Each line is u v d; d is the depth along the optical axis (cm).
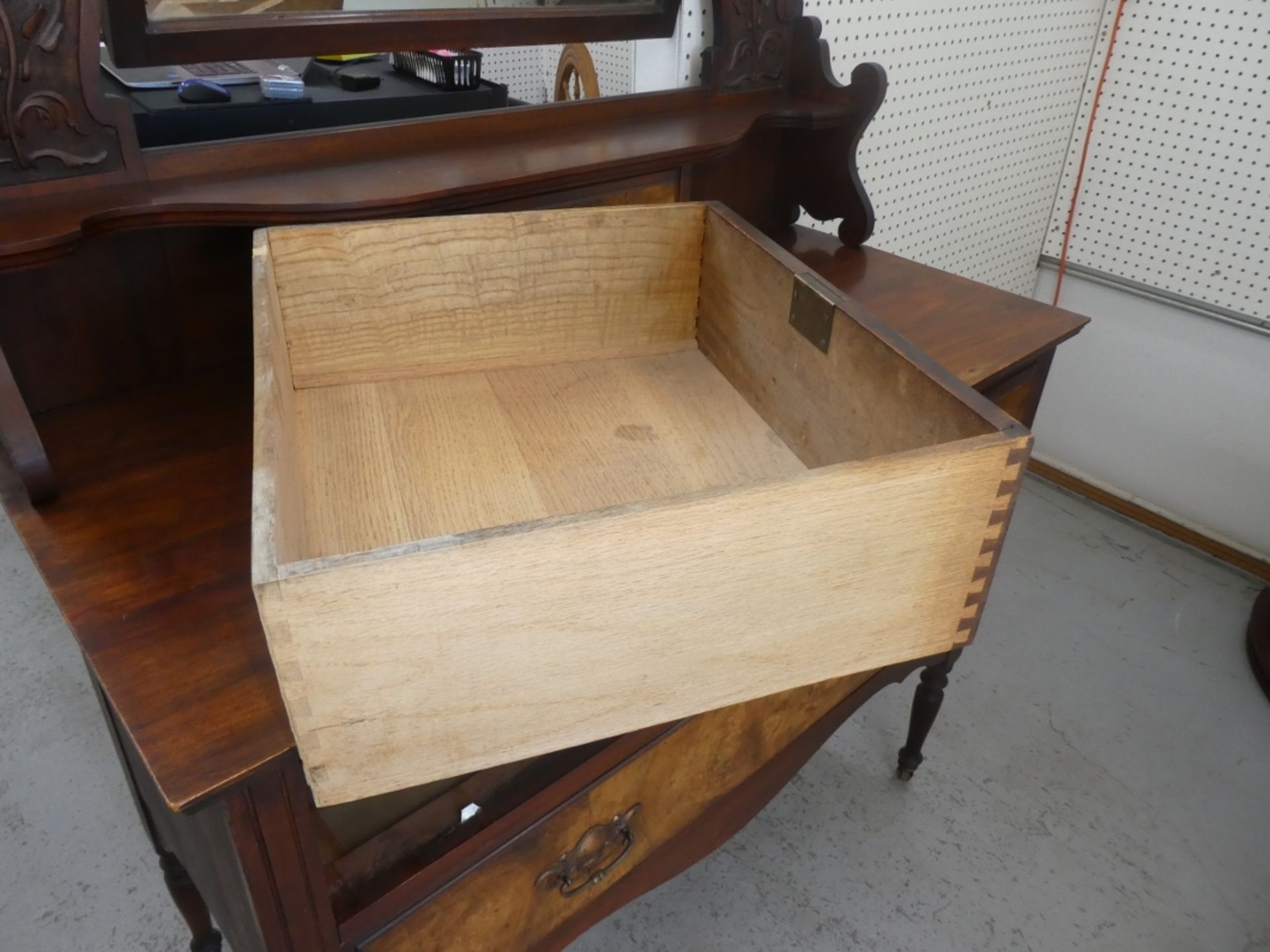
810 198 139
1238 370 197
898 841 146
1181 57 186
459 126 103
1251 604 198
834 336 80
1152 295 205
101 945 125
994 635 187
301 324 89
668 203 114
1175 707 171
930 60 162
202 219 81
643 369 103
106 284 89
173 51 85
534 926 85
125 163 82
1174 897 138
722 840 105
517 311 98
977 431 64
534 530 50
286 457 62
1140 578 205
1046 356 122
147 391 96
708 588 58
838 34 144
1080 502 231
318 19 92
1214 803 153
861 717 168
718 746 91
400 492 79
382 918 70
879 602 67
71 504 78
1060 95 198
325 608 47
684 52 127
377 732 54
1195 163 190
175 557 72
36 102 75
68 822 140
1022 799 153
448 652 53
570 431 90
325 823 72
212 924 122
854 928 133
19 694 162
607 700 61
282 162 92
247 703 60
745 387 98
